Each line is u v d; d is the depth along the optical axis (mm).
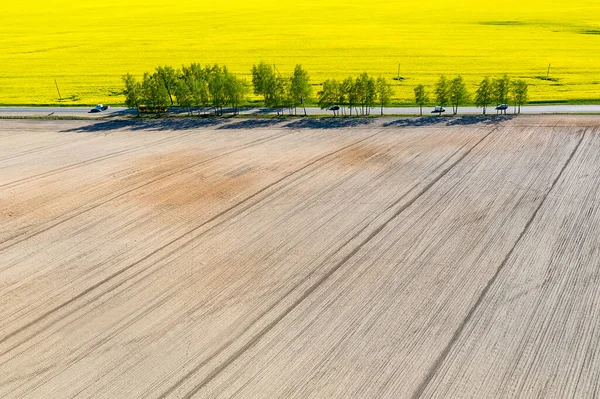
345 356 22094
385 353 22141
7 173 43062
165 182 40312
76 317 25234
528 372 20781
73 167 44000
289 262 29047
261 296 26234
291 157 44250
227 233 32438
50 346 23375
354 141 47312
